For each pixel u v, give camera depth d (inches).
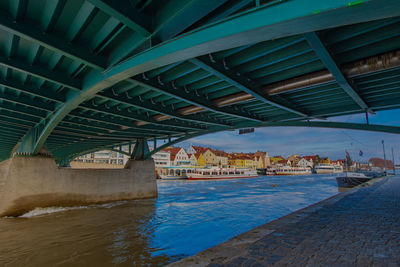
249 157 4069.9
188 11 184.1
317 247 161.2
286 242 172.4
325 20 116.5
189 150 3449.8
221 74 282.7
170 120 616.1
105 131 729.6
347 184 1165.1
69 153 1378.0
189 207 722.8
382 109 455.2
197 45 165.0
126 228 466.3
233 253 149.6
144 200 877.2
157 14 206.4
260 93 353.7
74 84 326.6
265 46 254.8
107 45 258.1
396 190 611.8
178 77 328.2
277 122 592.1
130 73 247.0
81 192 759.7
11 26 203.0
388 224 233.3
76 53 247.3
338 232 201.6
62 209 690.8
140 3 198.5
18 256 320.5
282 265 130.0
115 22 217.0
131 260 303.3
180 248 348.5
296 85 325.1
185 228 464.8
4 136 787.4
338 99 437.4
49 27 220.1
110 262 298.4
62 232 439.5
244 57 273.0
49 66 304.5
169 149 3144.7
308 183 1779.0
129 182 898.1
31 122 585.9
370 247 161.3
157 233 429.4
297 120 575.2
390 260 137.3
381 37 224.1
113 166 2428.6
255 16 133.1
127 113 514.6
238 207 721.0
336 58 264.7
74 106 383.2
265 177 2723.9
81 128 647.8
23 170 649.6
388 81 334.6
